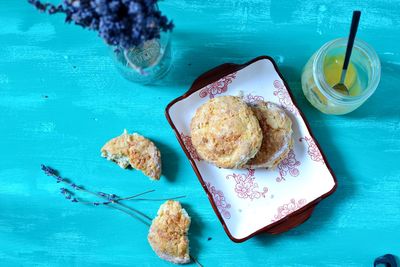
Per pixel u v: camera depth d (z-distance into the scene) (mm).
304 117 493
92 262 526
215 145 462
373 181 515
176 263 518
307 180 502
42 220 526
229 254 520
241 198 504
